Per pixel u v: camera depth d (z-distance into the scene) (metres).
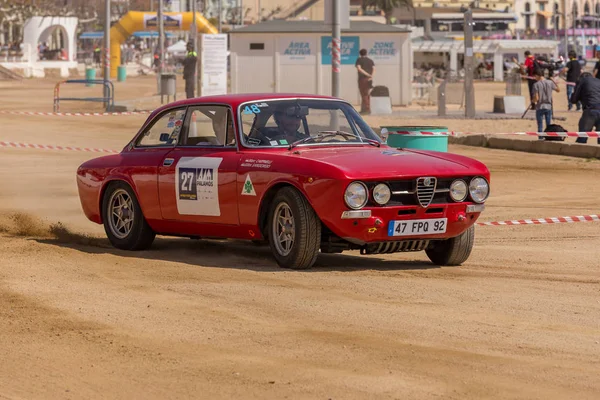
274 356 17.81
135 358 17.80
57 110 98.44
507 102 99.56
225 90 103.69
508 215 39.12
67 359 17.80
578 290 24.05
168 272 25.97
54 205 41.38
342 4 67.56
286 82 106.12
